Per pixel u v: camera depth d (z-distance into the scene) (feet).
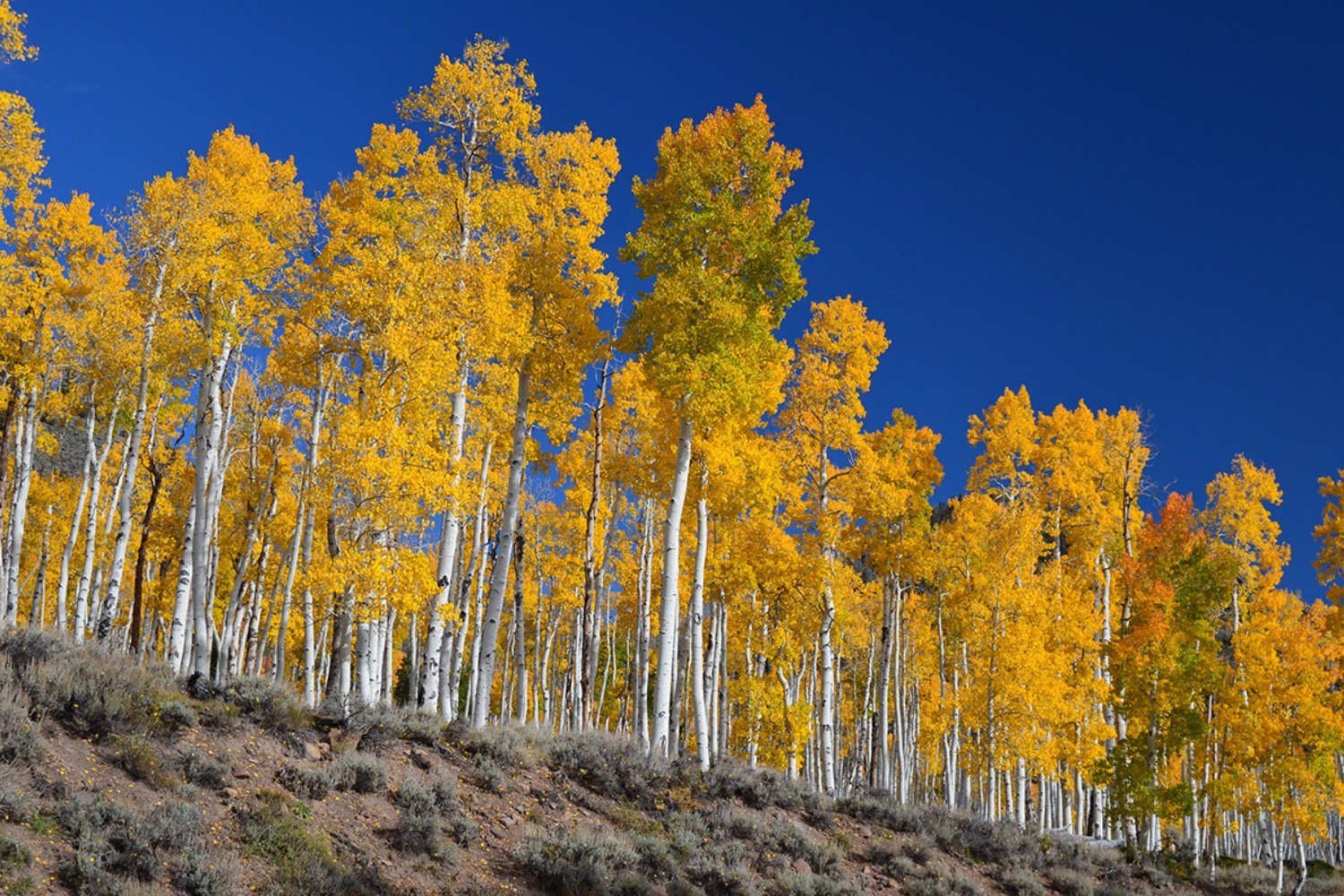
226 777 35.27
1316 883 89.45
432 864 35.88
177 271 51.75
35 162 58.80
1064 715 80.48
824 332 76.38
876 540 84.12
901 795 101.14
